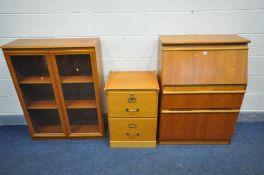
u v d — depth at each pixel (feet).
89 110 6.89
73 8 5.51
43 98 6.34
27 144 6.23
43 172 5.22
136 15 5.58
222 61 4.91
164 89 5.07
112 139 5.89
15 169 5.32
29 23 5.69
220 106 5.28
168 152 5.80
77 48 4.93
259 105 6.82
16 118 7.09
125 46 6.00
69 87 6.39
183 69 4.95
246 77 4.91
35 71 6.03
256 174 5.05
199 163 5.41
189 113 5.40
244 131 6.59
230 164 5.36
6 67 6.31
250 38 5.82
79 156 5.72
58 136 6.29
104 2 5.43
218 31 5.75
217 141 6.00
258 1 5.33
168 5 5.45
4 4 5.41
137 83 5.29
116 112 5.39
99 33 5.83
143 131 5.71
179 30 5.76
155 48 6.01
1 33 5.78
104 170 5.24
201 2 5.40
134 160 5.54
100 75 5.79
